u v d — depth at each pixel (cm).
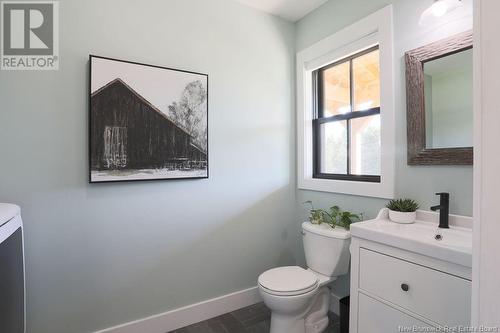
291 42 248
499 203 73
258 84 228
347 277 203
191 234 198
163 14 186
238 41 218
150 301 183
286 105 244
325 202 223
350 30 196
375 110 191
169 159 186
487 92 76
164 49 186
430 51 150
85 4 162
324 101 234
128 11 174
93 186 165
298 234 249
